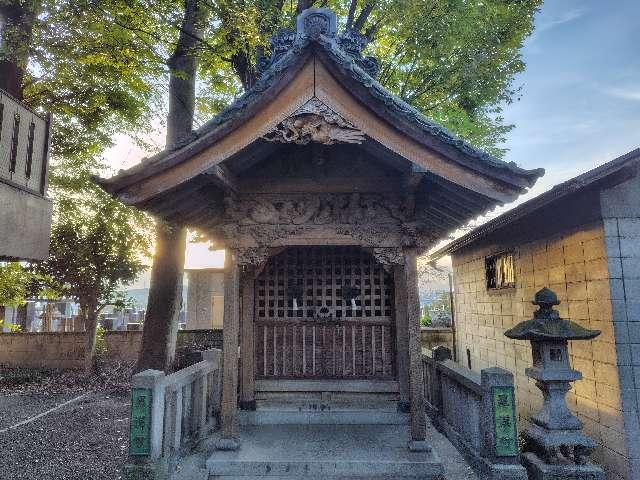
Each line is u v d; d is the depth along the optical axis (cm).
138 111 899
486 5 920
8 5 616
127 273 1281
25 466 628
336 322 614
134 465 398
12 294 915
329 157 509
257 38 777
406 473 438
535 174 388
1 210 529
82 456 669
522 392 774
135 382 411
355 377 602
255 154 479
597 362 543
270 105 406
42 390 1130
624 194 536
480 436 450
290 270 632
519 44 973
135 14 808
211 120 413
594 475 382
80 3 657
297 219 502
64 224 1162
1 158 532
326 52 397
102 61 795
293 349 612
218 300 2031
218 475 446
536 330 412
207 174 416
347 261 629
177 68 1098
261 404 600
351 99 405
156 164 405
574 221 594
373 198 504
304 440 515
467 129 1031
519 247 782
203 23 881
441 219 531
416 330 486
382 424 582
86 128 873
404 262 493
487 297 959
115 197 415
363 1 970
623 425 495
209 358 618
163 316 1047
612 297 518
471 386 461
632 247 526
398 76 1037
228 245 502
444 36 862
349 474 441
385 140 406
